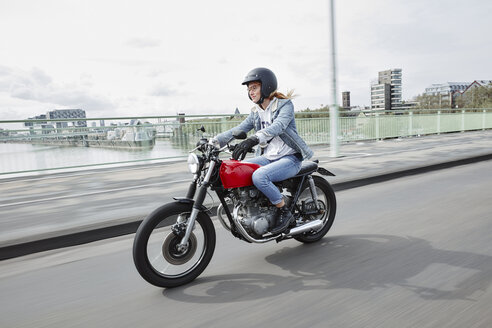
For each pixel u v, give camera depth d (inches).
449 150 404.8
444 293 96.0
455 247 128.6
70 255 136.0
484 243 131.0
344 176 253.9
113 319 90.2
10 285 111.6
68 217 170.6
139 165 365.7
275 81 123.9
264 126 129.6
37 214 179.5
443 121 709.3
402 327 81.4
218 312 91.7
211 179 110.7
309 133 517.0
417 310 88.2
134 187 245.3
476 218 161.6
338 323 84.1
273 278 110.3
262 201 121.5
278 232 119.3
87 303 98.9
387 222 161.8
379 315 86.8
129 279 113.7
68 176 306.2
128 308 95.5
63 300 101.0
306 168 132.5
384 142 552.1
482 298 92.7
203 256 112.0
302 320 86.2
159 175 294.7
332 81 360.2
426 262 116.8
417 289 99.0
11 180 293.9
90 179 286.7
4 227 157.5
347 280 106.7
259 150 135.2
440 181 250.4
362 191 228.4
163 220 106.4
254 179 113.6
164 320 88.8
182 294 102.3
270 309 92.0
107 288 107.8
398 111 629.3
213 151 108.2
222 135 128.0
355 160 339.9
